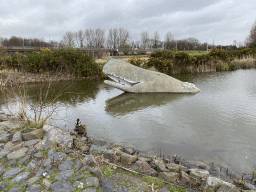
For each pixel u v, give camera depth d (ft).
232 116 18.37
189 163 11.07
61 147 12.10
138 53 123.24
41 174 9.26
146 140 14.20
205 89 30.96
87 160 10.23
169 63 48.98
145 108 22.03
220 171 10.23
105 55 95.86
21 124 16.33
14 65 47.80
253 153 12.00
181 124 16.93
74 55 46.98
